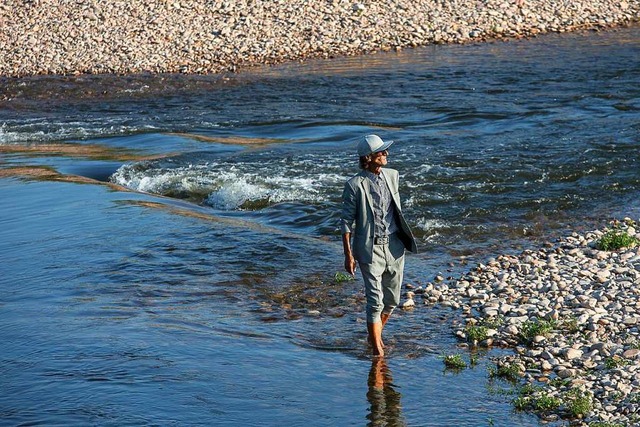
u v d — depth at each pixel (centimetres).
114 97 3164
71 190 1748
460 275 1220
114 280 1184
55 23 4119
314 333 1007
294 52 3744
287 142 2228
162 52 3781
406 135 2195
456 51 3612
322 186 1758
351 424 773
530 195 1641
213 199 1717
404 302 1101
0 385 835
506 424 775
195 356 915
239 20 4031
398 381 870
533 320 1016
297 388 847
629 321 991
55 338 959
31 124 2747
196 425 761
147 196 1702
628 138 2017
